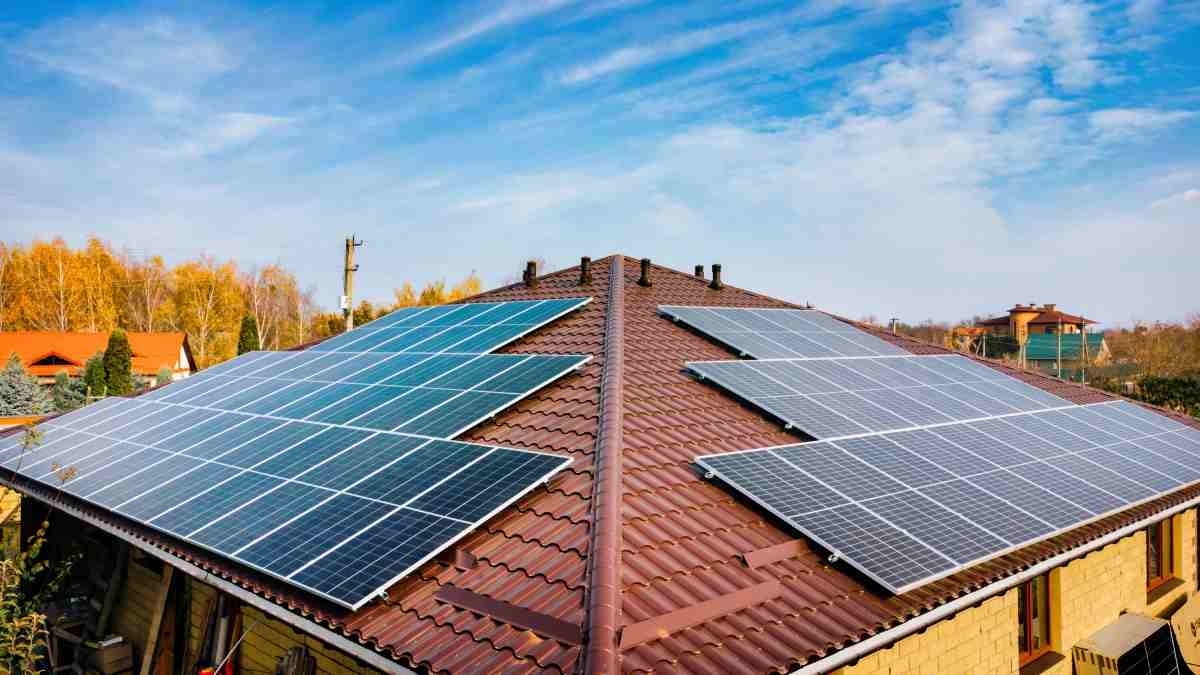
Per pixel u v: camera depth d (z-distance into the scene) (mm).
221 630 11281
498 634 6633
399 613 7363
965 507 10094
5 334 69625
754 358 15328
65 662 15047
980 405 15539
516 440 10844
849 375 15719
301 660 9539
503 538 8250
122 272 100125
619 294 17844
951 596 8281
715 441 11180
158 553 10141
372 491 9602
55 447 15992
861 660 8391
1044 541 10164
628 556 7512
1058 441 14078
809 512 9047
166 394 18422
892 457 11344
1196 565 16734
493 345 15398
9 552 11789
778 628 7027
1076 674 12250
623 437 10320
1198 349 72375
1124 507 11406
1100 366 83750
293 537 8906
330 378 16016
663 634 6465
